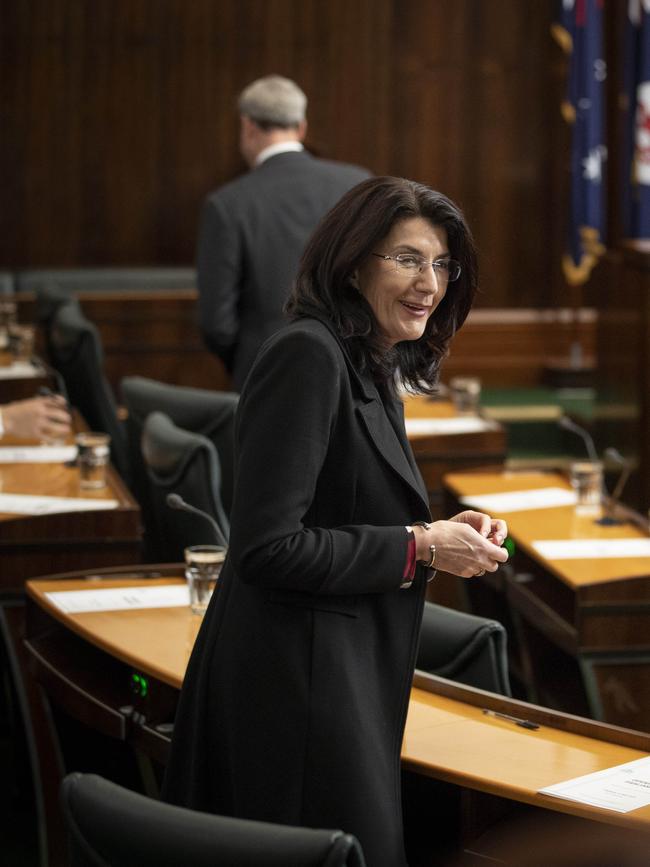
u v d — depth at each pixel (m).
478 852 4.90
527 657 8.49
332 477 4.50
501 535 4.73
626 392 14.73
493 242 19.00
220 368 17.78
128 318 17.55
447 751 5.08
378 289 4.54
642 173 15.25
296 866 3.62
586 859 4.69
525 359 19.03
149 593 6.98
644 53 15.16
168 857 3.80
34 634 7.01
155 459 8.12
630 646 7.69
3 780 9.14
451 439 11.10
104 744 6.99
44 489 9.12
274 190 10.36
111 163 18.62
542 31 18.75
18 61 18.31
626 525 9.04
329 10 18.62
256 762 4.50
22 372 13.40
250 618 4.54
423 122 18.86
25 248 18.59
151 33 18.48
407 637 4.64
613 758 5.04
